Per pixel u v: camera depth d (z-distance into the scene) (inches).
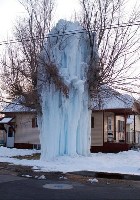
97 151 1226.0
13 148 1288.1
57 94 893.8
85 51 947.3
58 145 892.6
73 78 891.4
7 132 1413.6
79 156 891.4
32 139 1337.4
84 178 617.9
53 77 882.1
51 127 886.4
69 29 909.2
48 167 746.2
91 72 936.3
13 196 434.6
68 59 902.4
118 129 1409.9
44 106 900.6
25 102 989.8
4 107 1326.3
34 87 953.5
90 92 943.0
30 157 995.9
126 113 1283.2
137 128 1745.8
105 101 1176.8
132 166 775.7
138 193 477.7
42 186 520.1
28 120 1348.4
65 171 690.8
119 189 511.2
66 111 892.0
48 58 904.3
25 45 1173.7
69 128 892.6
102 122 1238.3
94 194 461.4
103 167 757.3
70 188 507.8
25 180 579.5
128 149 1213.1
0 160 898.1
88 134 940.6
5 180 577.3
